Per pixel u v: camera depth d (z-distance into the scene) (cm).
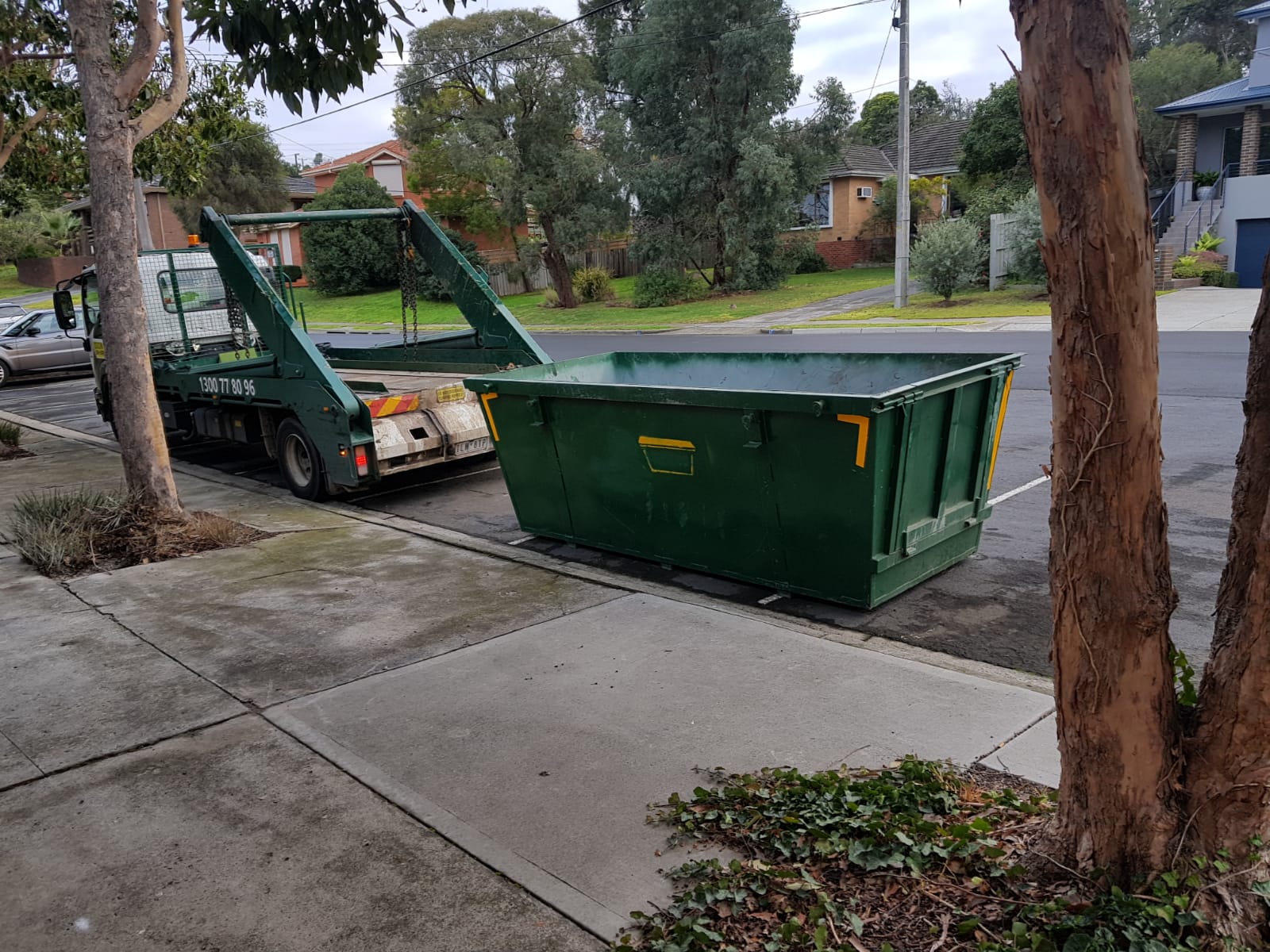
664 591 636
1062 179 235
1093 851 274
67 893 332
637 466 661
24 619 619
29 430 1550
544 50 3094
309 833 365
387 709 470
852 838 326
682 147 3130
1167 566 254
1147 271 236
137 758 429
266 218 998
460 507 930
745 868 319
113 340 788
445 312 3697
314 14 506
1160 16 4072
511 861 341
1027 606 583
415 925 310
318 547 784
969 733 419
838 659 505
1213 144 2873
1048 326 1988
